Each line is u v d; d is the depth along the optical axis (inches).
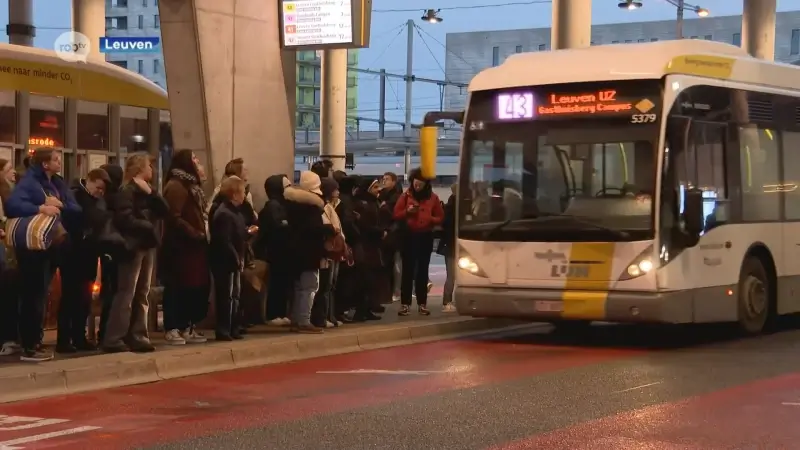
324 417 327.6
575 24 800.3
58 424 320.2
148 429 312.0
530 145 505.0
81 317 430.3
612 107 488.7
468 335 565.3
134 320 428.8
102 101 668.1
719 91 515.8
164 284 455.2
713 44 527.2
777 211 556.1
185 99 532.4
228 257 458.9
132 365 402.0
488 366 441.1
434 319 574.2
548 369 430.0
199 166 459.2
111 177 425.7
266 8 560.7
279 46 569.0
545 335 567.2
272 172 568.1
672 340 538.9
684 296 483.2
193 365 424.8
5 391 360.5
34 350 399.9
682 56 494.3
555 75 502.3
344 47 564.7
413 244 584.4
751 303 535.8
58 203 398.6
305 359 466.6
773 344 517.7
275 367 442.3
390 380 403.2
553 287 494.0
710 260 502.9
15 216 394.3
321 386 390.6
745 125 533.3
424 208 583.8
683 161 486.0
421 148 528.4
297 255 487.2
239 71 546.6
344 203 542.6
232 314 470.3
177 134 536.1
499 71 522.0
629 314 477.1
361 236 552.1
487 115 517.7
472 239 515.5
